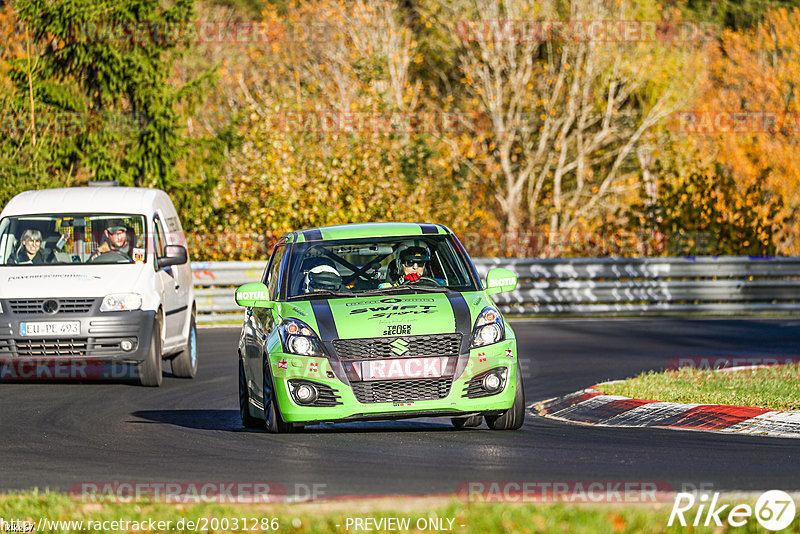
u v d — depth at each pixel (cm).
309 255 3491
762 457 2781
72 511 2202
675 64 12338
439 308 3206
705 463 2698
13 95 8500
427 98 13512
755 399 3678
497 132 12294
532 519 2016
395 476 2567
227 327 7325
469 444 3038
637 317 7912
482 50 12281
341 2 12081
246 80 12394
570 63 12619
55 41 9394
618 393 3956
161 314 4806
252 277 7700
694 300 8262
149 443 3219
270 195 8975
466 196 10781
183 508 2202
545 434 3241
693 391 3922
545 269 8075
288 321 3212
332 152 9469
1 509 2223
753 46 13300
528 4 12225
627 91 12356
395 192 9462
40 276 4688
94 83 9431
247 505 2227
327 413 3095
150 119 9388
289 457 2872
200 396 4459
